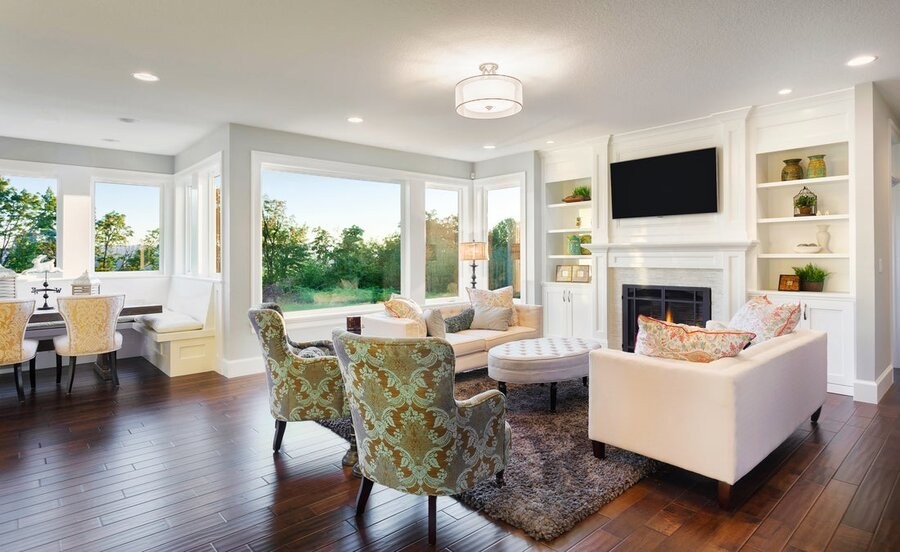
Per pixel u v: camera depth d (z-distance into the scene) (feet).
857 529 7.14
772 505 7.83
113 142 18.35
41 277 17.87
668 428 8.20
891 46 10.48
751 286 15.43
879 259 13.56
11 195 17.56
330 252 19.12
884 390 13.76
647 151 17.80
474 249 20.90
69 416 12.36
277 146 17.02
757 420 8.13
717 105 14.74
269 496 8.30
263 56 10.73
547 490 8.13
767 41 10.19
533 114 15.44
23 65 11.10
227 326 16.19
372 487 8.09
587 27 9.53
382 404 6.81
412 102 13.96
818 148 15.01
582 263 21.20
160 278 20.72
